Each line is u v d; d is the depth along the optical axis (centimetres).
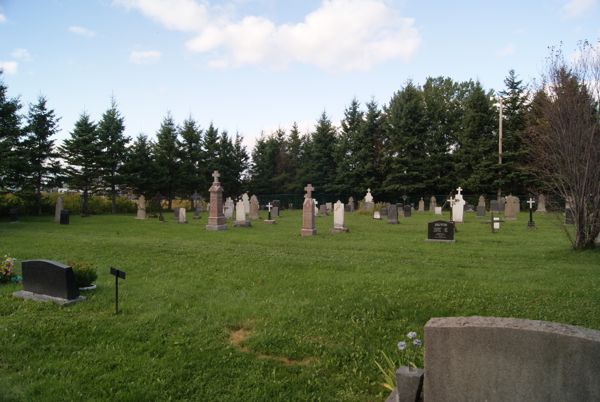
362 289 926
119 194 4622
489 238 1930
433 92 6481
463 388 355
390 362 548
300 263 1220
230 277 1066
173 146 4834
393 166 5191
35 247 1523
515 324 347
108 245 1539
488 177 4644
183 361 588
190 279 1052
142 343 649
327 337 682
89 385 520
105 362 582
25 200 3447
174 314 779
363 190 5491
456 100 6100
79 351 619
